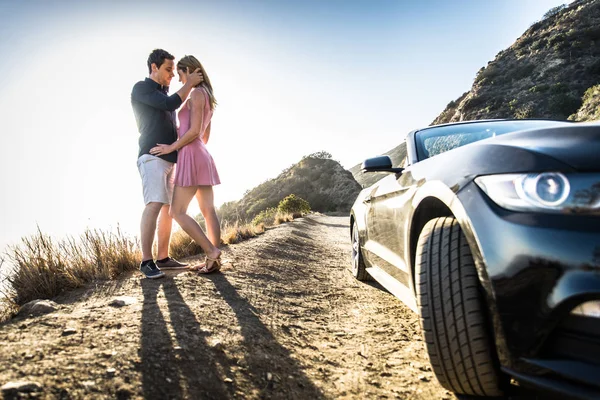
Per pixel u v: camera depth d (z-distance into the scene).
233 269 4.23
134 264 4.02
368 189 3.93
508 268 1.37
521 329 1.34
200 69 3.61
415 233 2.15
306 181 63.50
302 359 2.18
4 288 2.99
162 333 2.14
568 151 1.39
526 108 49.75
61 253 3.49
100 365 1.70
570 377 1.24
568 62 55.44
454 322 1.60
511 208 1.42
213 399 1.65
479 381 1.61
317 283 4.27
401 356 2.29
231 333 2.31
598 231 1.23
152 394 1.58
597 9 63.91
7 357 1.71
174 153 3.62
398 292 2.56
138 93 3.45
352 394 1.84
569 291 1.23
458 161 1.81
